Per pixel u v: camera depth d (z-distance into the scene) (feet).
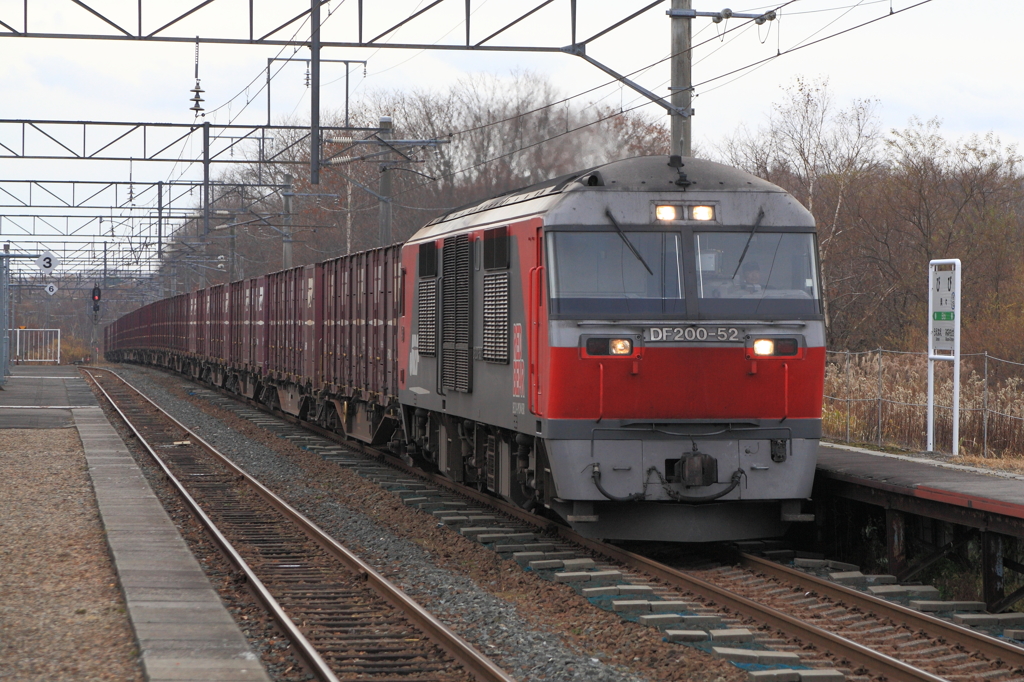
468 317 58.95
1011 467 61.05
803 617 39.73
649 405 47.52
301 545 53.47
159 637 34.94
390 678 31.91
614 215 47.65
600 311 47.06
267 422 125.80
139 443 100.63
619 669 33.37
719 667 33.17
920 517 49.06
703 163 49.88
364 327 89.30
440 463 68.95
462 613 40.29
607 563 49.11
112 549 49.93
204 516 58.39
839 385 84.69
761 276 48.29
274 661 33.65
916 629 37.55
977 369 103.65
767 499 48.29
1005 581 43.34
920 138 125.49
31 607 39.70
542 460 51.01
